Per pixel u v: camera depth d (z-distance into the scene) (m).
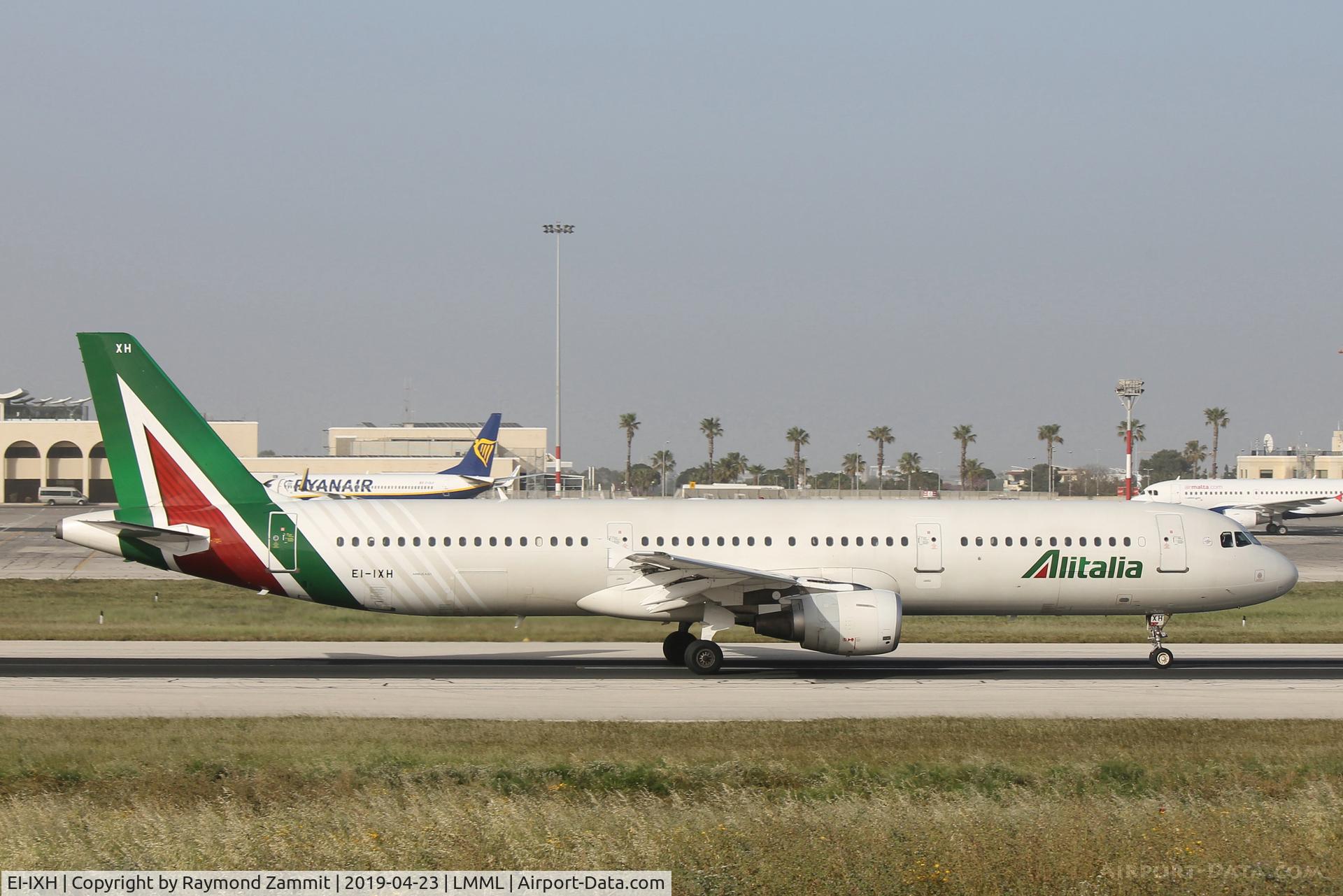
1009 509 105.75
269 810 51.38
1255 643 120.50
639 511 103.50
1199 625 136.25
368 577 100.19
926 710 80.88
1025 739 69.75
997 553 103.06
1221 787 57.69
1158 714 79.75
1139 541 103.75
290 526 99.69
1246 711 80.88
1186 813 51.28
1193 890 42.47
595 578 101.25
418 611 102.12
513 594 101.44
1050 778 59.44
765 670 100.25
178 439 100.06
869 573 102.31
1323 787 56.25
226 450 101.00
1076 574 103.25
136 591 167.12
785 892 41.47
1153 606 105.00
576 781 57.97
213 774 58.72
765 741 68.69
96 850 44.62
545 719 76.56
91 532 98.00
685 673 98.38
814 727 73.19
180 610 143.50
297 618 134.75
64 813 50.25
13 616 138.00
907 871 42.66
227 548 99.19
